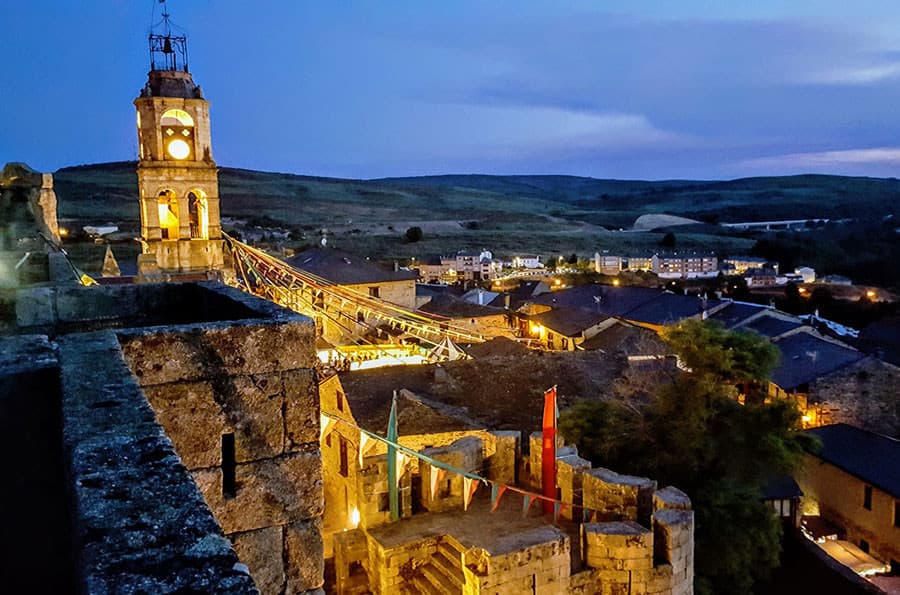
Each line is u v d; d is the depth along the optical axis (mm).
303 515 7828
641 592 16016
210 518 3232
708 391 26500
